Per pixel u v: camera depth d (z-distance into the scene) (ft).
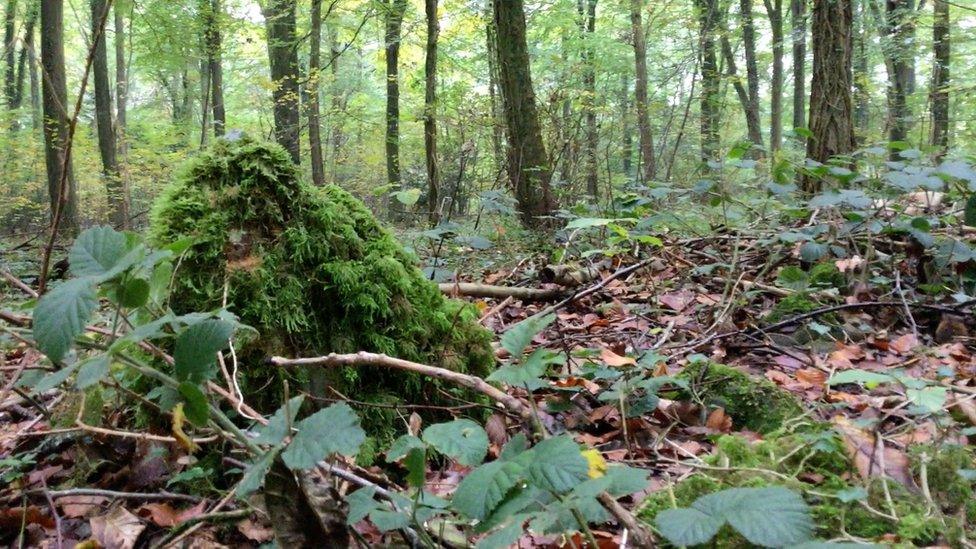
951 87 40.32
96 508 6.49
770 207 17.90
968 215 10.94
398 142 47.42
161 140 48.03
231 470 6.31
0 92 71.41
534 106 26.45
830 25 20.22
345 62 70.79
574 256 18.20
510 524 3.81
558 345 11.34
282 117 41.16
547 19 54.95
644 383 7.63
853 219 13.43
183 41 43.04
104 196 47.03
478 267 18.70
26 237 36.76
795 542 3.36
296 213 7.70
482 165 35.42
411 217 32.63
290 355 7.21
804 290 12.01
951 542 4.75
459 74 58.54
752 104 58.23
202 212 7.45
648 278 14.73
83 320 3.95
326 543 4.69
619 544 5.04
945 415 6.52
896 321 11.75
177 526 5.66
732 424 7.90
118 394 7.02
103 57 44.65
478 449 4.45
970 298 11.02
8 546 6.06
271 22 41.37
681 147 51.24
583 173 29.50
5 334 5.34
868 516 5.04
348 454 3.88
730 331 11.23
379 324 7.77
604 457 7.18
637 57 51.44
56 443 7.64
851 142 20.59
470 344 8.60
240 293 7.11
